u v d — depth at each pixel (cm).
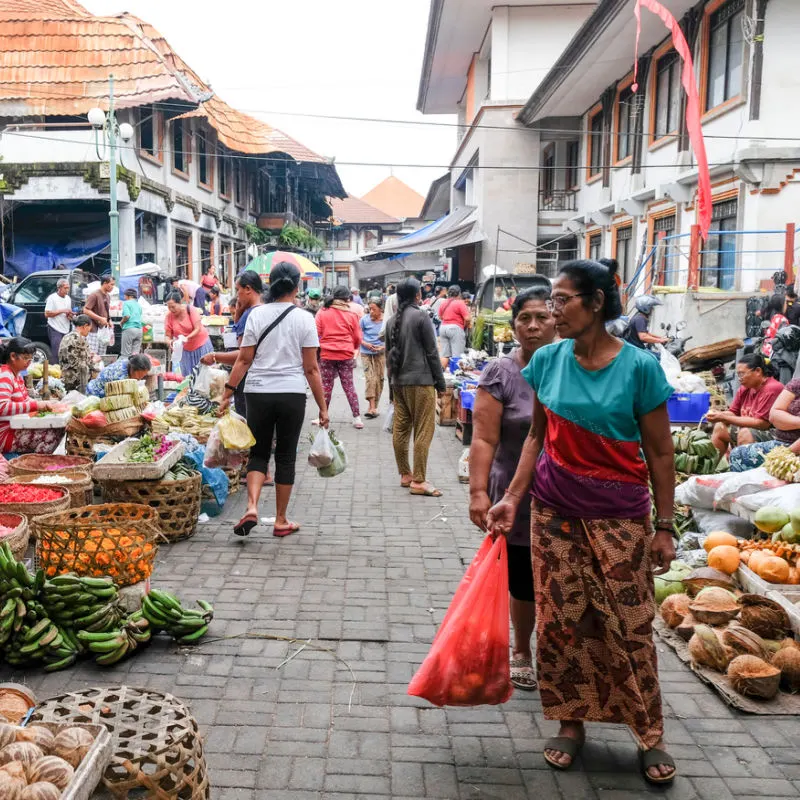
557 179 2736
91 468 612
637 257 1956
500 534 327
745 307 1337
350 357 1066
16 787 215
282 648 414
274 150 2908
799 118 1366
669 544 308
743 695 365
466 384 980
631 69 2031
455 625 319
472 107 3325
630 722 309
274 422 590
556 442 304
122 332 1388
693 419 824
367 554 564
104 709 284
